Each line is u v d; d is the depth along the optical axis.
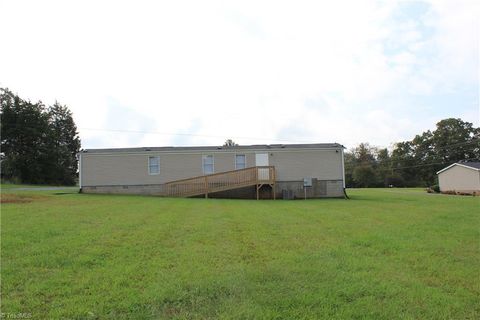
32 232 7.29
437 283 4.66
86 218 9.43
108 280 4.60
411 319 3.60
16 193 17.58
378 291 4.31
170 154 23.03
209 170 23.00
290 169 22.98
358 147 78.19
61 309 3.74
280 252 6.11
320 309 3.81
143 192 22.75
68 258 5.50
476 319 3.64
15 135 41.28
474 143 61.41
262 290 4.32
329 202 17.72
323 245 6.67
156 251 6.07
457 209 13.46
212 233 7.71
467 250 6.32
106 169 22.84
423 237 7.45
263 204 15.71
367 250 6.30
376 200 19.92
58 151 45.28
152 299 4.00
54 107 58.97
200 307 3.84
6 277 4.64
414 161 67.94
